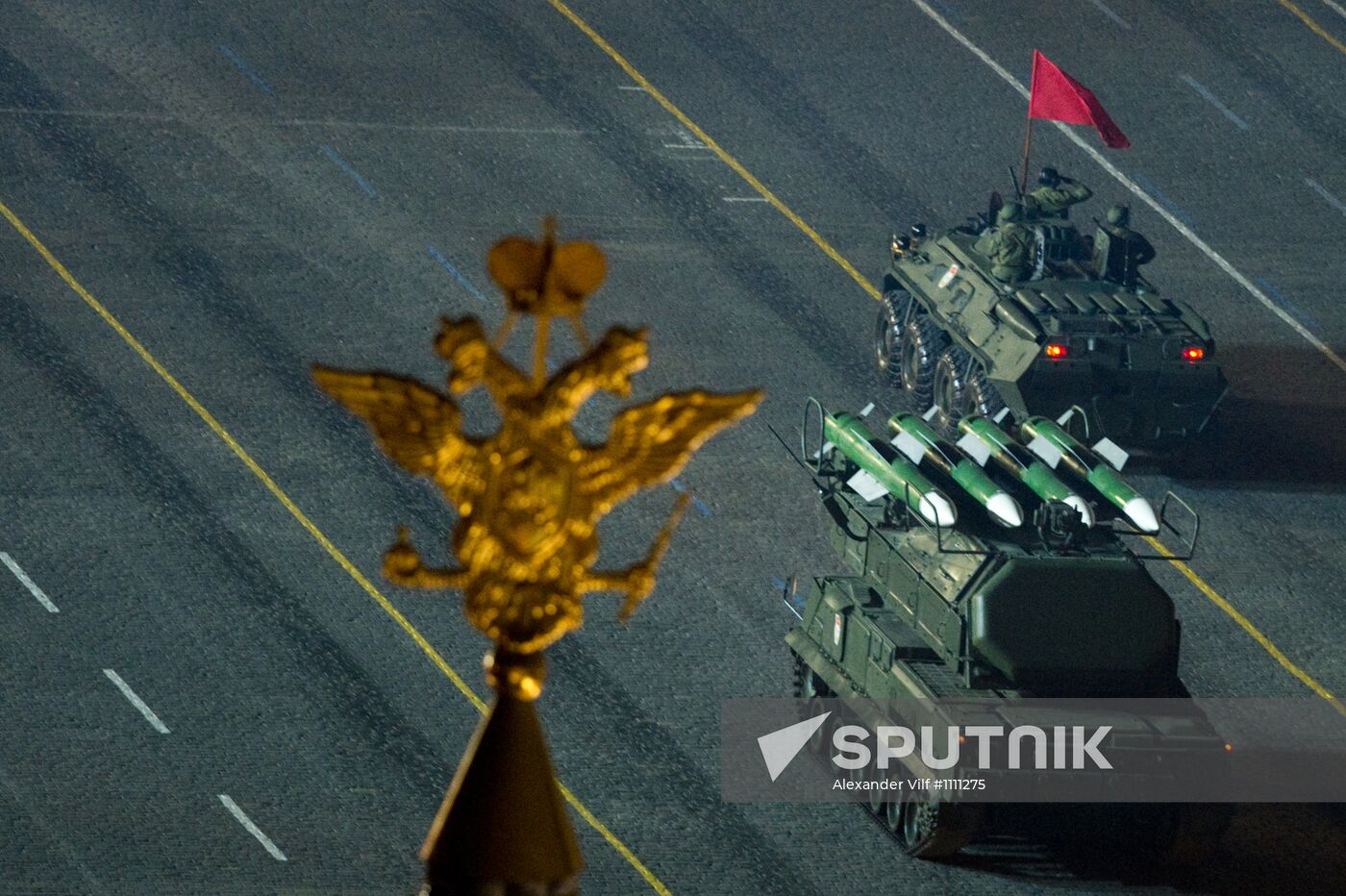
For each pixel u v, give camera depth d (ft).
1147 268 498.28
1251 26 608.60
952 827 262.26
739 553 362.94
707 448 398.21
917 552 290.35
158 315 432.66
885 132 544.62
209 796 279.69
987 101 563.07
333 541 356.18
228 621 327.67
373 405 56.85
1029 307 389.39
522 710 59.11
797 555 363.97
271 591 337.93
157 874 259.60
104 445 382.01
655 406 57.82
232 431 391.45
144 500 364.38
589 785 288.92
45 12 560.61
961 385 402.11
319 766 289.53
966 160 536.01
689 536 367.04
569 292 56.80
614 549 361.92
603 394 422.41
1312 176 543.80
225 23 563.48
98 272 447.83
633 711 310.45
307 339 430.20
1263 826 289.74
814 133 540.93
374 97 537.65
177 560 345.72
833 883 267.39
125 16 561.84
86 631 321.93
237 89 533.55
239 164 501.15
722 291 464.65
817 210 506.89
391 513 367.86
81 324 426.10
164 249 460.55
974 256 411.13
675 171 517.96
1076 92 435.12
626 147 526.57
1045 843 280.31
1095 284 400.47
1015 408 382.42
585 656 325.83
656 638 333.42
